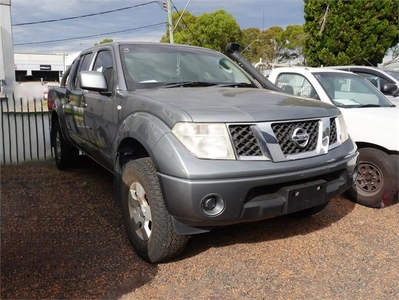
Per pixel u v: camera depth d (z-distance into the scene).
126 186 3.04
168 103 2.83
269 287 2.63
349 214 3.97
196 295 2.52
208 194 2.43
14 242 3.19
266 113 2.71
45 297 2.44
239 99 3.07
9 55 7.03
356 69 7.67
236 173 2.47
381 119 4.05
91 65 4.36
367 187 4.16
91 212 3.89
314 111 2.99
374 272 2.84
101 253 3.03
